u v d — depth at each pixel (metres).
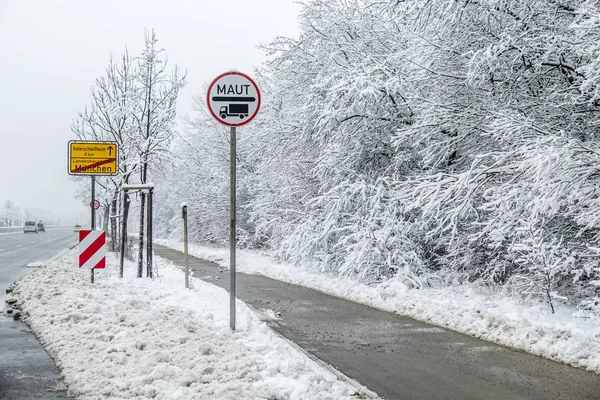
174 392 4.83
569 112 10.67
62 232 74.56
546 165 8.62
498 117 10.81
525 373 6.04
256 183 27.33
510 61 11.21
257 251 27.19
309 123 16.89
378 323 8.91
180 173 36.28
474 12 11.92
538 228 10.43
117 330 7.31
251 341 7.04
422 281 12.89
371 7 15.98
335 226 15.64
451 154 13.69
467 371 6.11
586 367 6.28
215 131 30.23
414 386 5.54
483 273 13.16
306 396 4.93
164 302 10.16
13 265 19.36
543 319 8.83
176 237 44.44
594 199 8.94
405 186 13.92
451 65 12.84
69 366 5.73
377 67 13.75
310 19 17.44
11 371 5.74
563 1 10.70
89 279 13.27
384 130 15.14
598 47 8.41
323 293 12.60
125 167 21.52
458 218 11.62
